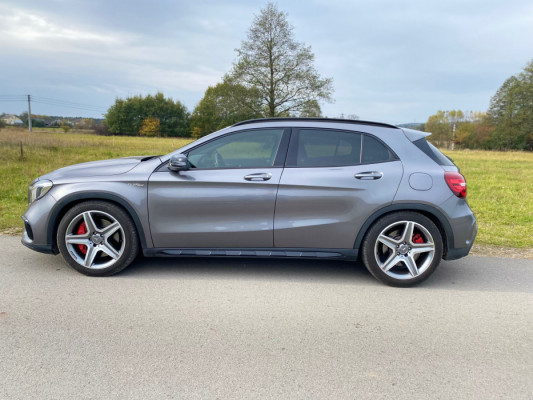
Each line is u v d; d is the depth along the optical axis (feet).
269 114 145.89
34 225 13.32
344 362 8.96
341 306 11.86
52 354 8.93
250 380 8.21
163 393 7.72
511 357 9.35
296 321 10.85
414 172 13.08
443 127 256.73
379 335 10.22
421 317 11.28
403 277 13.26
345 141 13.53
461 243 13.24
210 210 13.19
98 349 9.20
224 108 147.84
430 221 13.03
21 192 28.45
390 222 13.02
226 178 13.05
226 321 10.74
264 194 13.05
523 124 208.95
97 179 13.26
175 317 10.87
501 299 12.62
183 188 13.14
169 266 14.78
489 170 60.59
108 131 281.33
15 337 9.61
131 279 13.44
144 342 9.56
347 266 15.39
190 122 289.94
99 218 13.64
